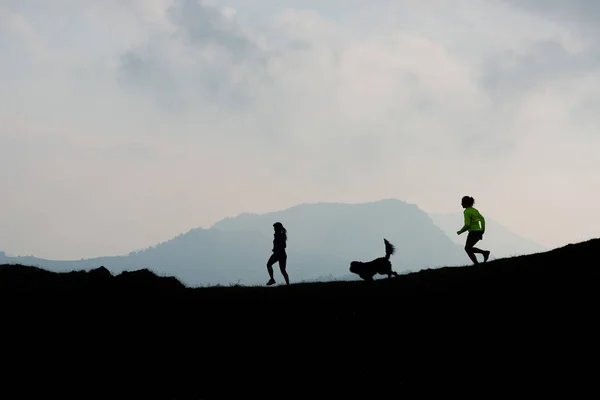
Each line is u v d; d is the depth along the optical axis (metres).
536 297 15.51
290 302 18.27
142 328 16.94
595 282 15.61
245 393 13.27
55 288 20.06
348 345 15.08
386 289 18.88
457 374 12.77
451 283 18.27
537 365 12.41
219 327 16.84
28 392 13.32
